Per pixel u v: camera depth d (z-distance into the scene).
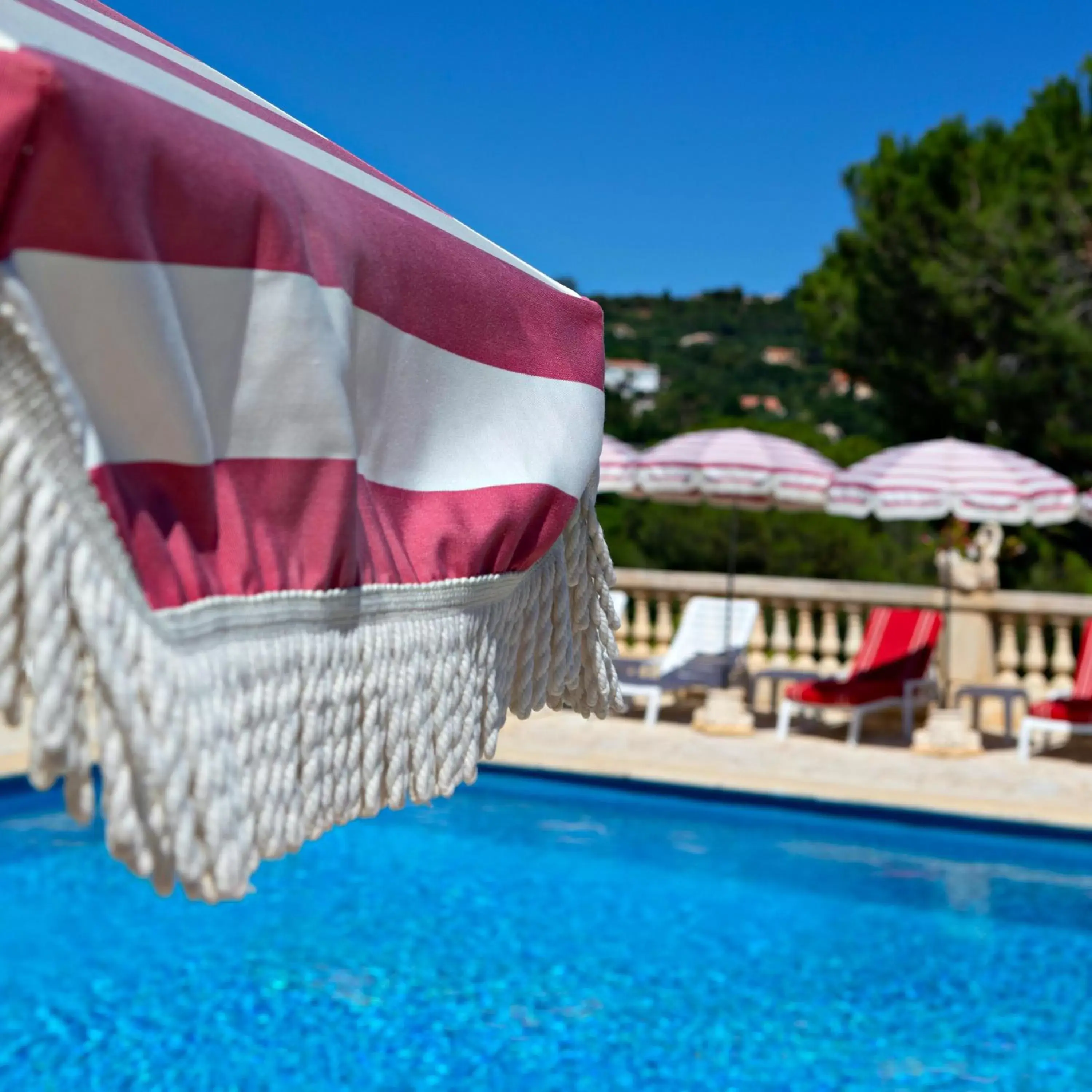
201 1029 4.74
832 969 5.70
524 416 1.10
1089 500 11.02
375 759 0.82
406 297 0.90
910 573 21.41
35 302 0.55
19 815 7.80
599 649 1.28
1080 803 8.58
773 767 9.57
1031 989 5.48
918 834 8.09
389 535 0.88
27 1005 4.93
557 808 8.89
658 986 5.41
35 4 0.84
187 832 0.60
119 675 0.56
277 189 0.72
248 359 0.70
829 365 24.09
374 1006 5.04
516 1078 4.38
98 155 0.56
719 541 21.81
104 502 0.57
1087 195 19.61
